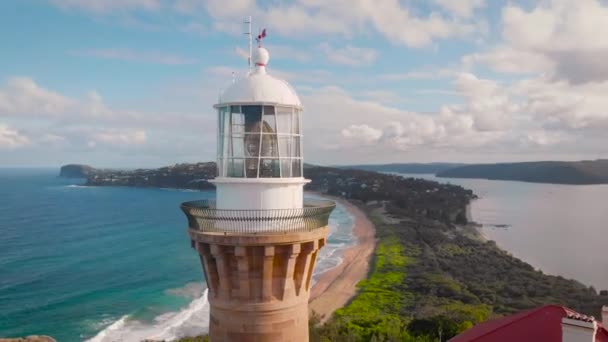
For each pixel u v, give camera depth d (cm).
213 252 1177
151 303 7375
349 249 11881
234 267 1192
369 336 4709
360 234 14200
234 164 1230
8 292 7844
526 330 1276
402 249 11469
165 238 13525
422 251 11300
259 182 1186
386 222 16300
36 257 10631
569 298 7550
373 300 7181
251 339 1192
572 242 15300
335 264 10075
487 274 9106
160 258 10750
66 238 13312
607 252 13588
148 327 6319
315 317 5984
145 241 13012
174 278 8969
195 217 1212
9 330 6156
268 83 1236
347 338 4588
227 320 1205
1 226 15388
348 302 7225
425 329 4522
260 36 1315
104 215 18488
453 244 12450
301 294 1244
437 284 7875
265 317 1192
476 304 6781
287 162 1248
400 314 6325
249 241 1146
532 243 15000
